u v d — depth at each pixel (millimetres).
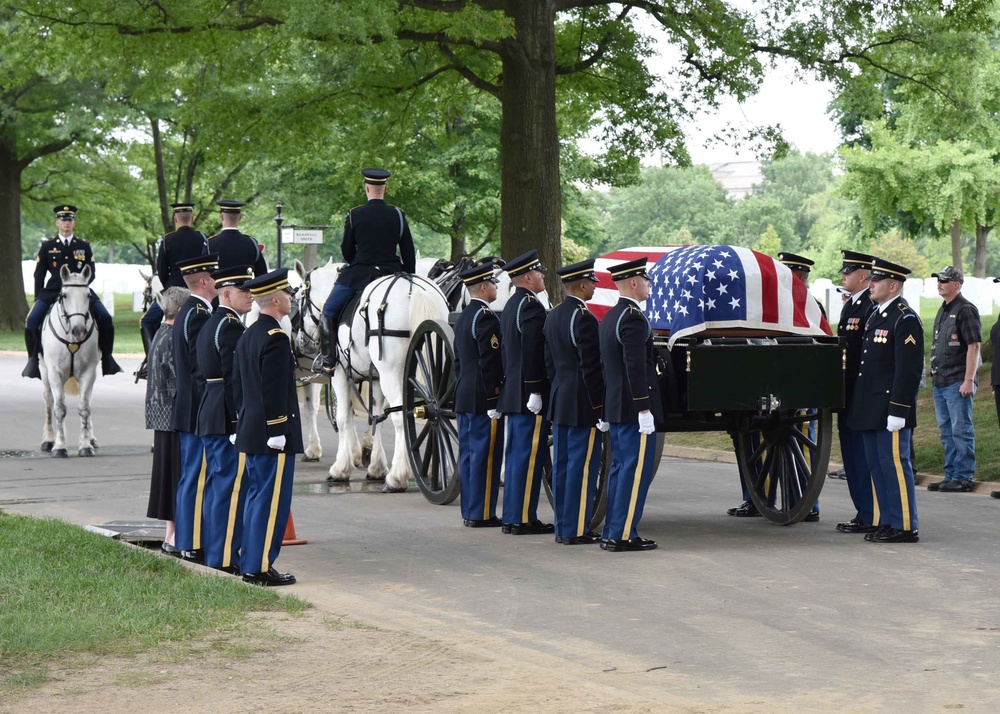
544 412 12266
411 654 7328
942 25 26297
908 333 11453
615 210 167375
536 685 6703
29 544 10289
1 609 8141
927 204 39938
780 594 9375
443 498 13953
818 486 12078
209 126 27859
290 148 28500
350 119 28734
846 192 41625
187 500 10461
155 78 25188
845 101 27062
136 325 55562
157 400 10820
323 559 10898
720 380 11367
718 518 13297
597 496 11875
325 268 16844
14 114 47750
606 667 7391
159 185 48469
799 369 11547
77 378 18594
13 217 54500
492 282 12820
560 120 30797
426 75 27734
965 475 15500
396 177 34719
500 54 23766
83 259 18609
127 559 9789
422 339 14508
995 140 39156
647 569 10383
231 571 10102
